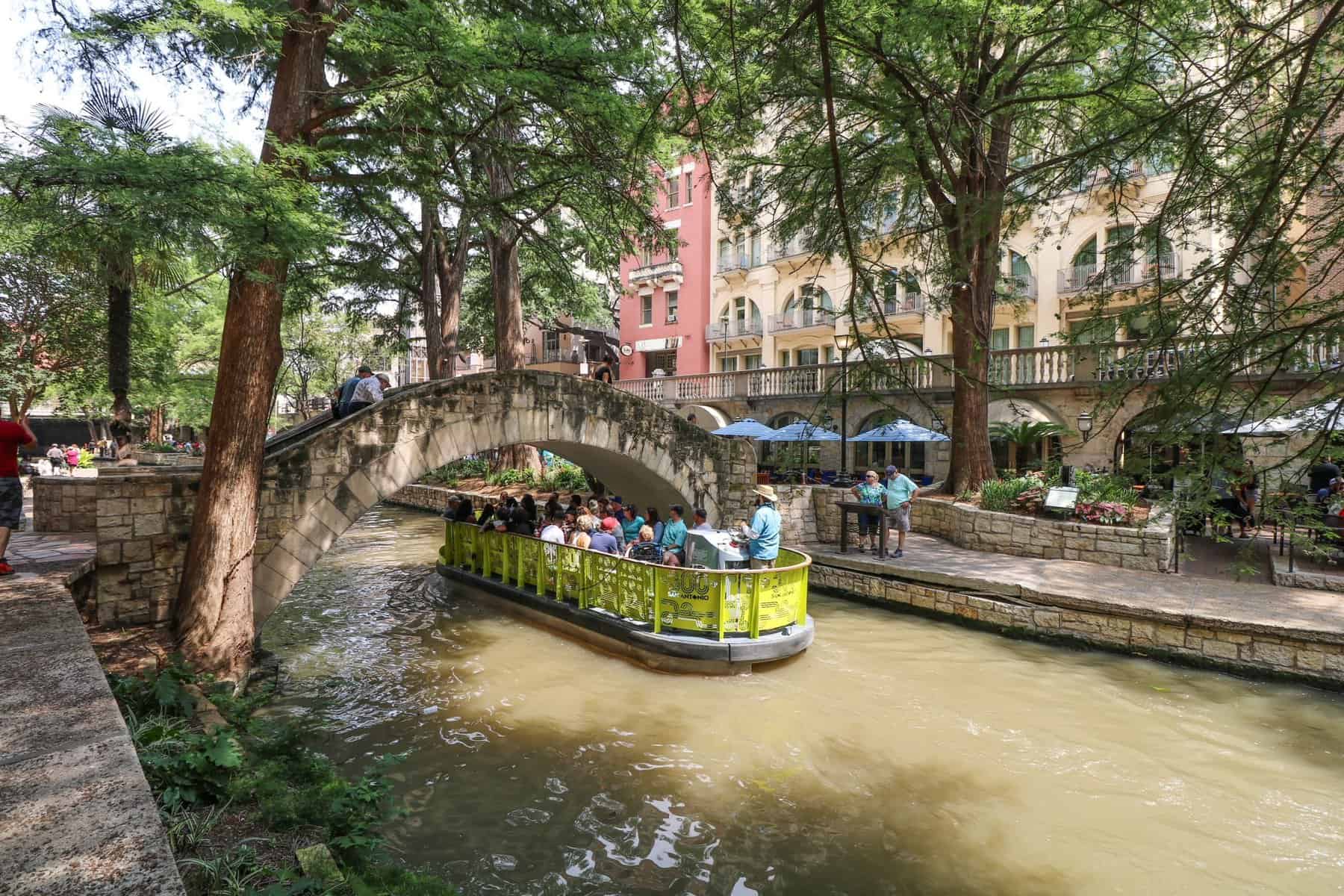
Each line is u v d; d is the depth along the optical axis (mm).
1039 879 4477
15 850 2086
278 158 6281
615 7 5992
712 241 29406
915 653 8617
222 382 6906
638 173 6555
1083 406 15703
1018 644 8883
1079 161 3516
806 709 7133
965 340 10609
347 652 9117
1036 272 19609
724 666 8062
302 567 8469
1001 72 8047
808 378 22547
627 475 14336
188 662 6285
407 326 25750
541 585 10438
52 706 3248
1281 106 3059
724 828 5051
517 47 6320
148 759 3531
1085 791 5527
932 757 6113
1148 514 10328
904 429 13367
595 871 4559
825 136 6617
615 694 7566
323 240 5742
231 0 5395
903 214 6008
